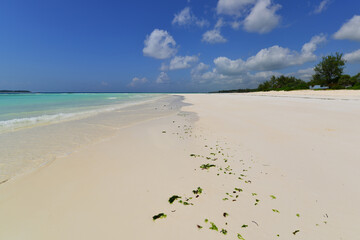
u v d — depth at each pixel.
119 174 4.50
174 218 3.02
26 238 2.62
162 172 4.62
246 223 2.92
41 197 3.56
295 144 6.53
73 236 2.66
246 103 22.59
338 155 5.44
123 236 2.67
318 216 3.05
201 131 8.88
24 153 5.91
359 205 3.29
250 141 7.09
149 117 13.39
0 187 3.90
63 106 21.42
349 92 36.62
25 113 14.70
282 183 4.06
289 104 19.48
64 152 6.03
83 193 3.69
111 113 15.62
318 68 62.34
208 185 4.02
